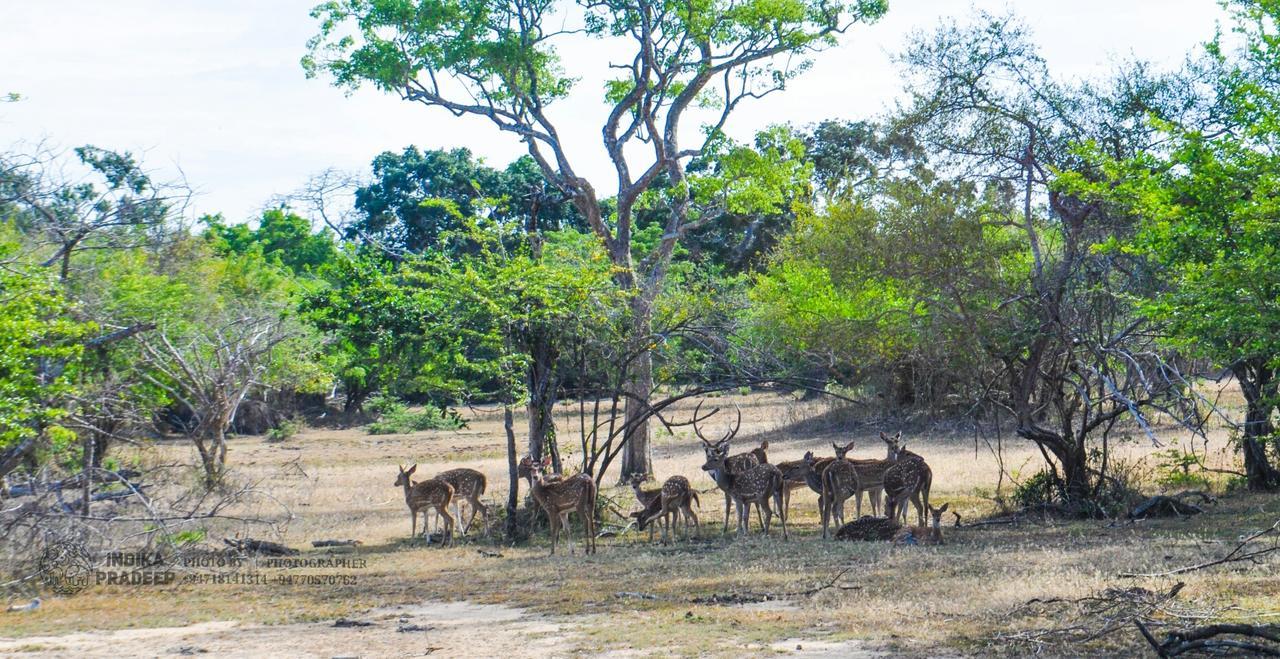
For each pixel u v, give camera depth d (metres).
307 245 66.56
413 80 28.73
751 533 18.34
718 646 9.75
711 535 18.62
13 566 14.07
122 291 21.09
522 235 21.52
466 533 20.22
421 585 14.16
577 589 13.27
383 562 16.69
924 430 31.50
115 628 11.64
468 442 43.62
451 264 20.72
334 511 23.94
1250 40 14.37
